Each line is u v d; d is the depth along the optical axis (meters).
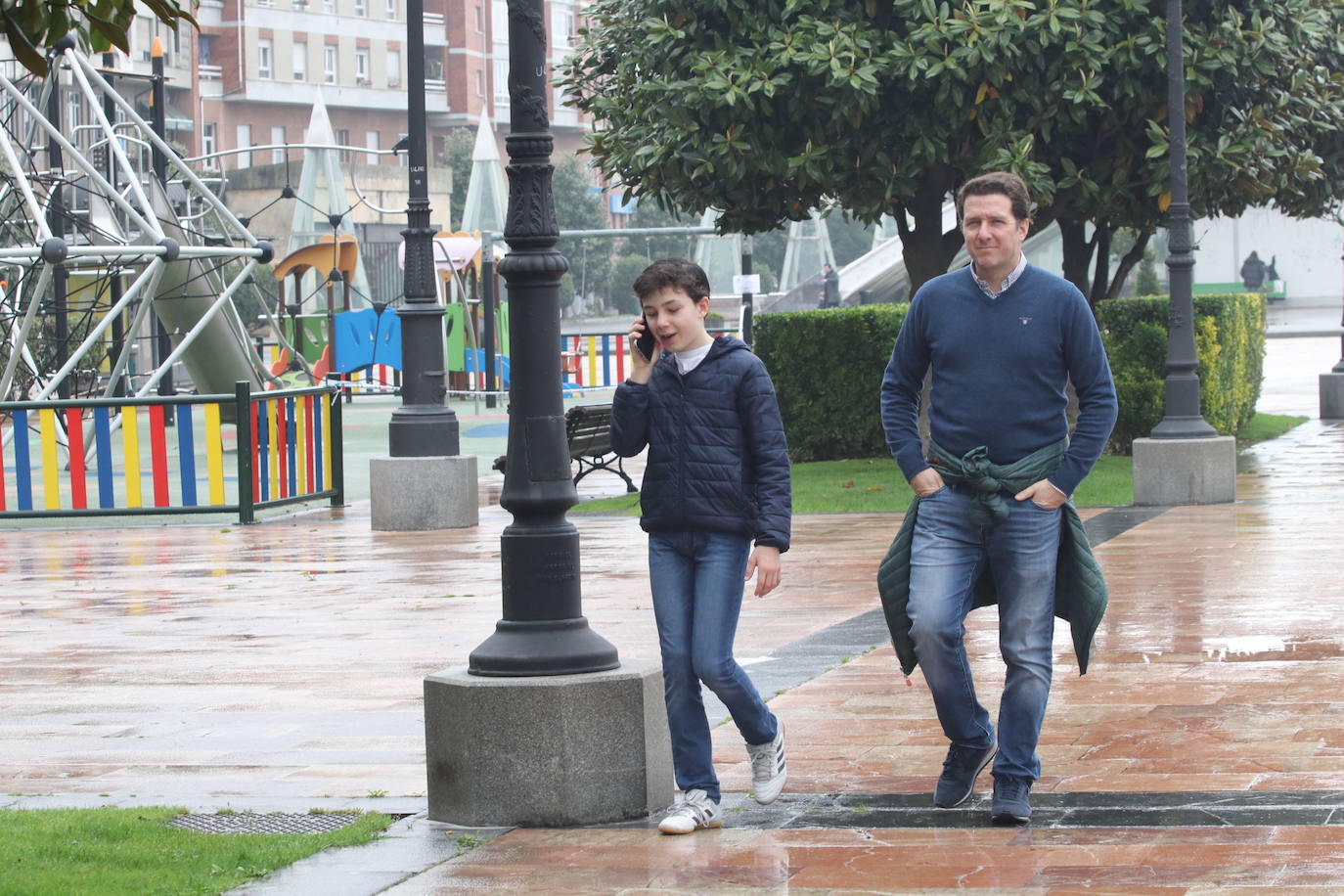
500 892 5.60
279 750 8.10
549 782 6.51
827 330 23.44
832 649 10.18
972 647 9.98
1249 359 25.89
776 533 6.25
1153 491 17.52
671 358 6.41
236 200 76.50
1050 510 6.25
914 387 6.51
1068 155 20.41
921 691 8.86
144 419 36.56
